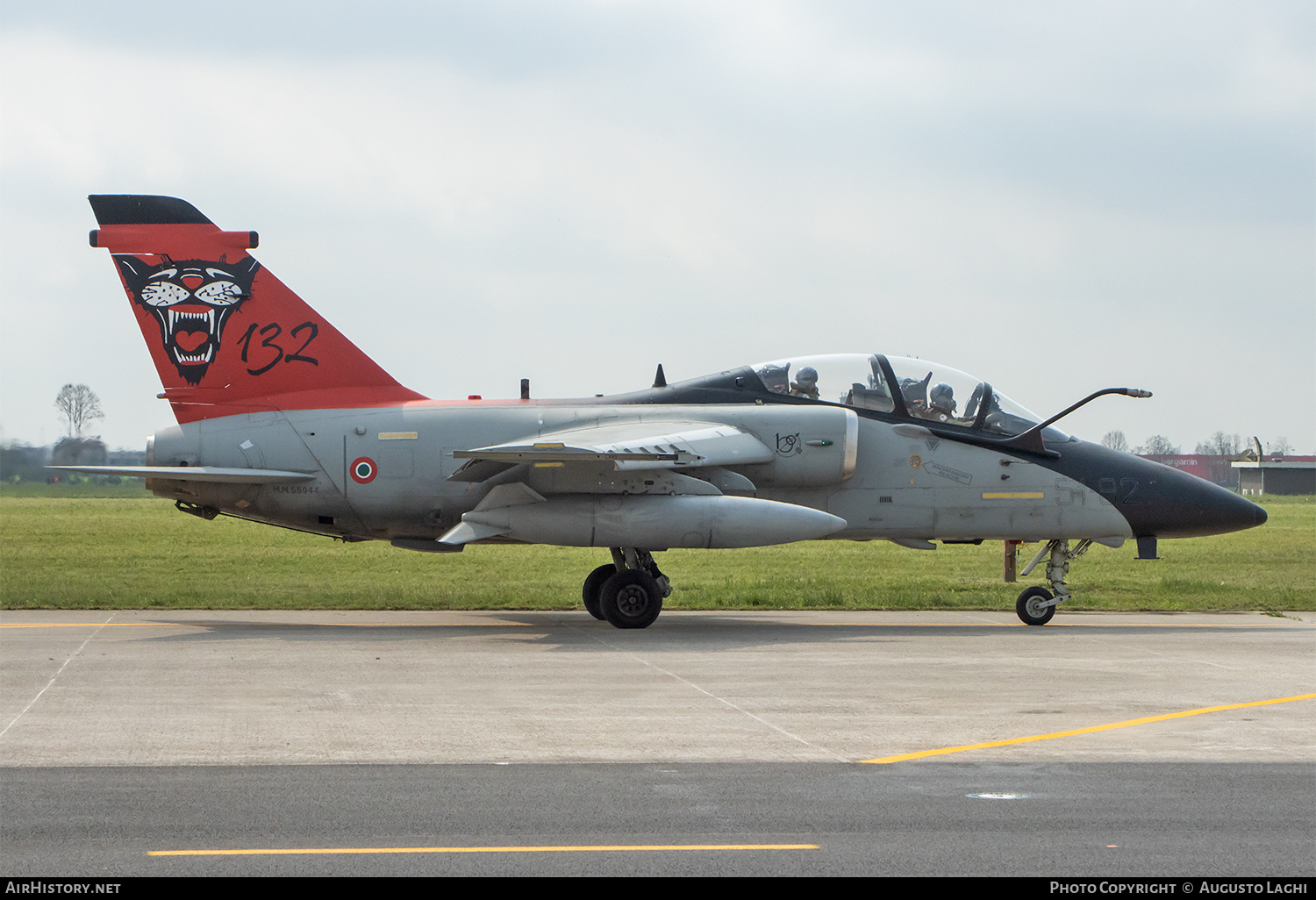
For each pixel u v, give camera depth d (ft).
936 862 37.27
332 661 79.25
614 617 98.99
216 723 57.88
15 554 193.16
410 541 109.09
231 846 38.47
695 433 99.45
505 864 36.91
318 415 106.93
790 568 185.78
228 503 107.45
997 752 52.21
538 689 67.92
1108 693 67.46
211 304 107.65
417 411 106.73
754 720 59.06
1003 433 107.14
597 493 99.09
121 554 197.57
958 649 87.20
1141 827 40.93
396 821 41.32
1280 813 42.63
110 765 49.19
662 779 47.19
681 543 96.58
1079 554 109.50
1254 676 73.97
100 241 106.93
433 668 76.33
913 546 108.99
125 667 75.77
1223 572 182.09
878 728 57.21
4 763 49.42
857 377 108.17
